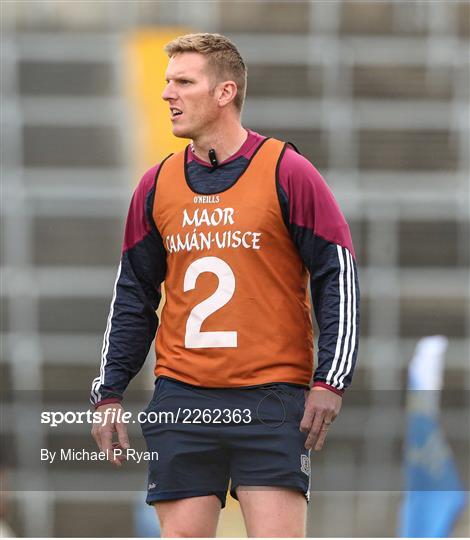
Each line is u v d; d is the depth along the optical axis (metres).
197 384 13.91
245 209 13.88
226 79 14.15
